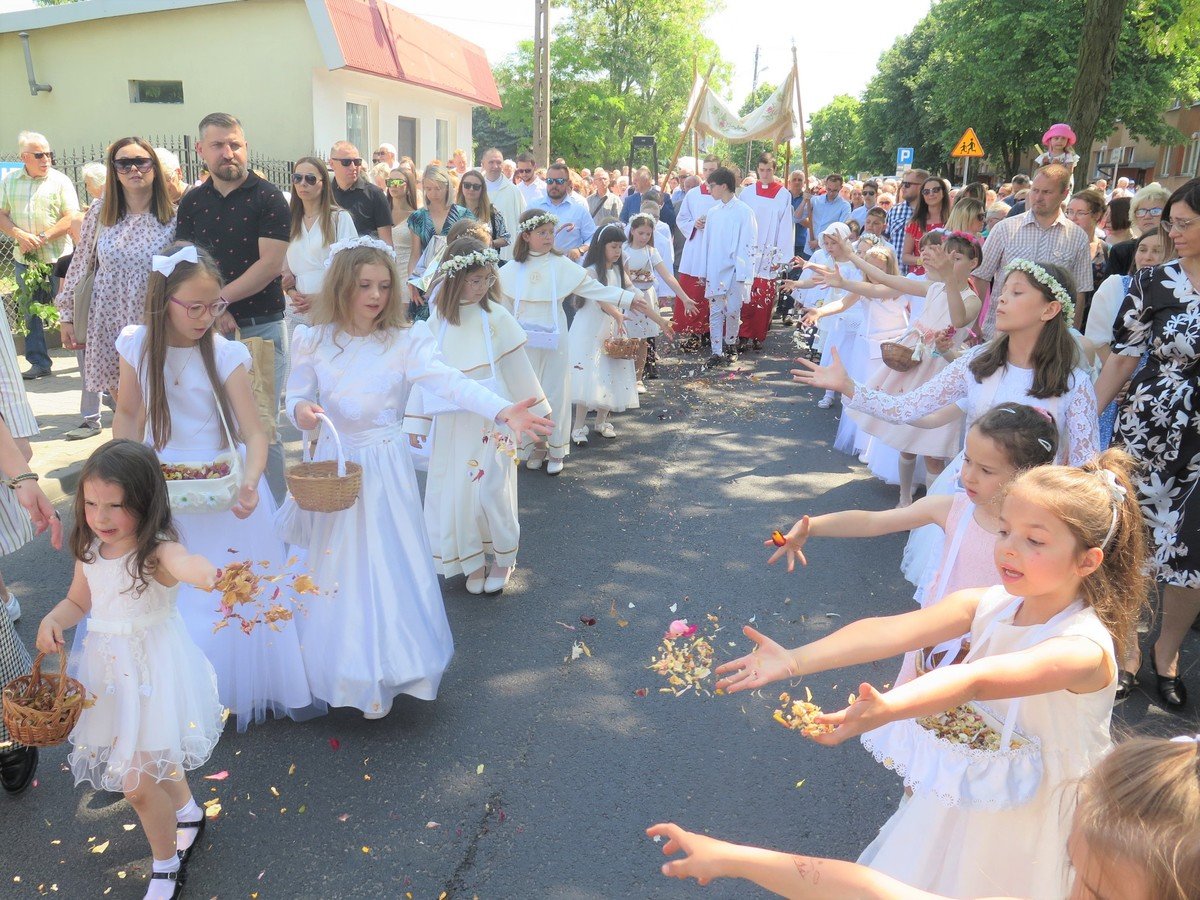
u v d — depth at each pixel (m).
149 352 3.45
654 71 43.91
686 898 3.04
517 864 3.17
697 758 3.81
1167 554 4.21
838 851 3.29
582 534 6.22
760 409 9.76
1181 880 1.13
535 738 3.91
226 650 3.79
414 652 3.88
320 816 3.39
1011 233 6.72
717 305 11.92
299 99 15.70
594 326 8.13
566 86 42.69
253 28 15.52
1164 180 38.09
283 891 3.03
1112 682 2.07
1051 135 8.70
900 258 9.86
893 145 51.91
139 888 3.04
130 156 5.86
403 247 8.78
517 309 7.07
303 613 3.88
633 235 9.59
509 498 5.18
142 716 2.84
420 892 3.03
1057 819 2.11
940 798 2.15
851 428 8.26
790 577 5.61
